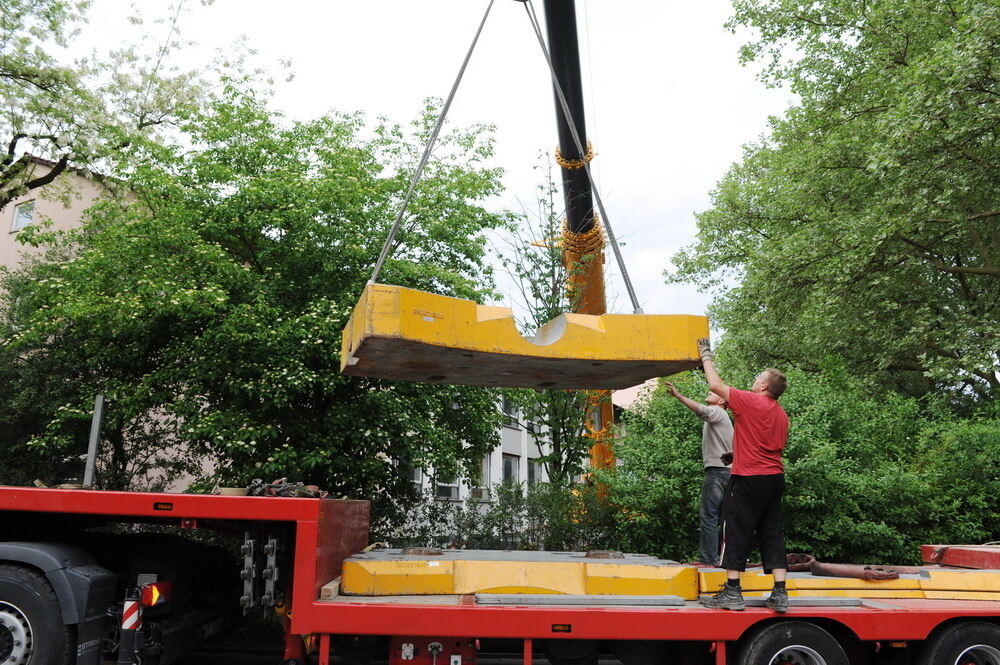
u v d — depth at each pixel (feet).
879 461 32.30
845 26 57.31
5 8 49.34
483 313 16.37
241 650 25.58
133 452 43.88
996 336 45.85
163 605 18.28
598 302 45.39
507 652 18.11
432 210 41.01
